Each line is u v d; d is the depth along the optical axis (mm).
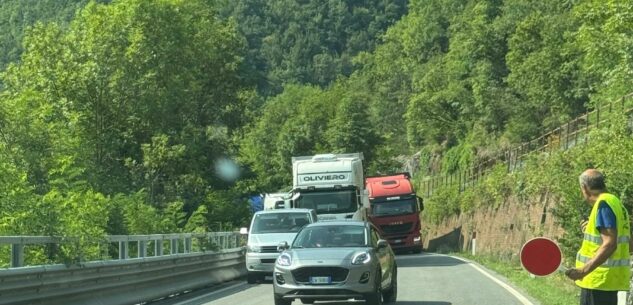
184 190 44375
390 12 197750
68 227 18938
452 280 22547
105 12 43781
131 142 44375
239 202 46875
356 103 80500
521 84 56719
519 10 72875
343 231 16625
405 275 25016
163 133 44031
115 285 16641
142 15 43969
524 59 56969
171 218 34719
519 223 35344
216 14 50719
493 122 67125
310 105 92750
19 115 29672
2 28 109750
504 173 42500
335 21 196375
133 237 18578
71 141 31875
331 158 32844
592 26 28984
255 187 48625
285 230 25266
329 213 31500
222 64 50250
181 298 19562
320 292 15125
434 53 119000
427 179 84438
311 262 15250
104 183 38531
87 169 35094
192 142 45000
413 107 87938
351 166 31953
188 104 47906
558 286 19625
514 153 46406
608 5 26312
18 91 40938
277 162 85750
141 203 31625
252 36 188625
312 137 85750
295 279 15289
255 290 21609
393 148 96750
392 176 48594
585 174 7793
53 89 42062
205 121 50625
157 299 19078
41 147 30125
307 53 185375
